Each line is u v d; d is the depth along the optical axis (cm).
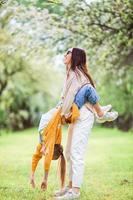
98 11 1205
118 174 1173
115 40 1291
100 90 2459
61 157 855
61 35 1312
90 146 1978
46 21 1288
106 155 1606
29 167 1319
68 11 1217
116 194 933
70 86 831
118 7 1172
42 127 846
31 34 1345
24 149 1881
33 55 1406
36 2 1275
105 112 850
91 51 1354
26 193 930
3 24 1755
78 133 826
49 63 1485
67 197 826
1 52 1417
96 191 959
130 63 1658
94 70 1630
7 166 1345
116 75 2256
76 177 824
